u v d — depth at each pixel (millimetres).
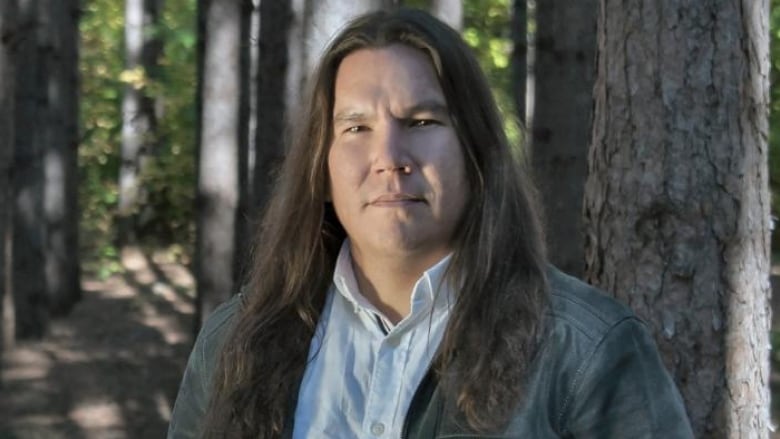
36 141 12219
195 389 2178
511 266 1890
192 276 17234
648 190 3512
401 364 1902
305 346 2008
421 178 1877
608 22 3590
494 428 1809
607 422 1836
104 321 13422
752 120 3521
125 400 9812
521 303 1853
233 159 9484
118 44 22438
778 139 14219
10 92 7293
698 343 3508
